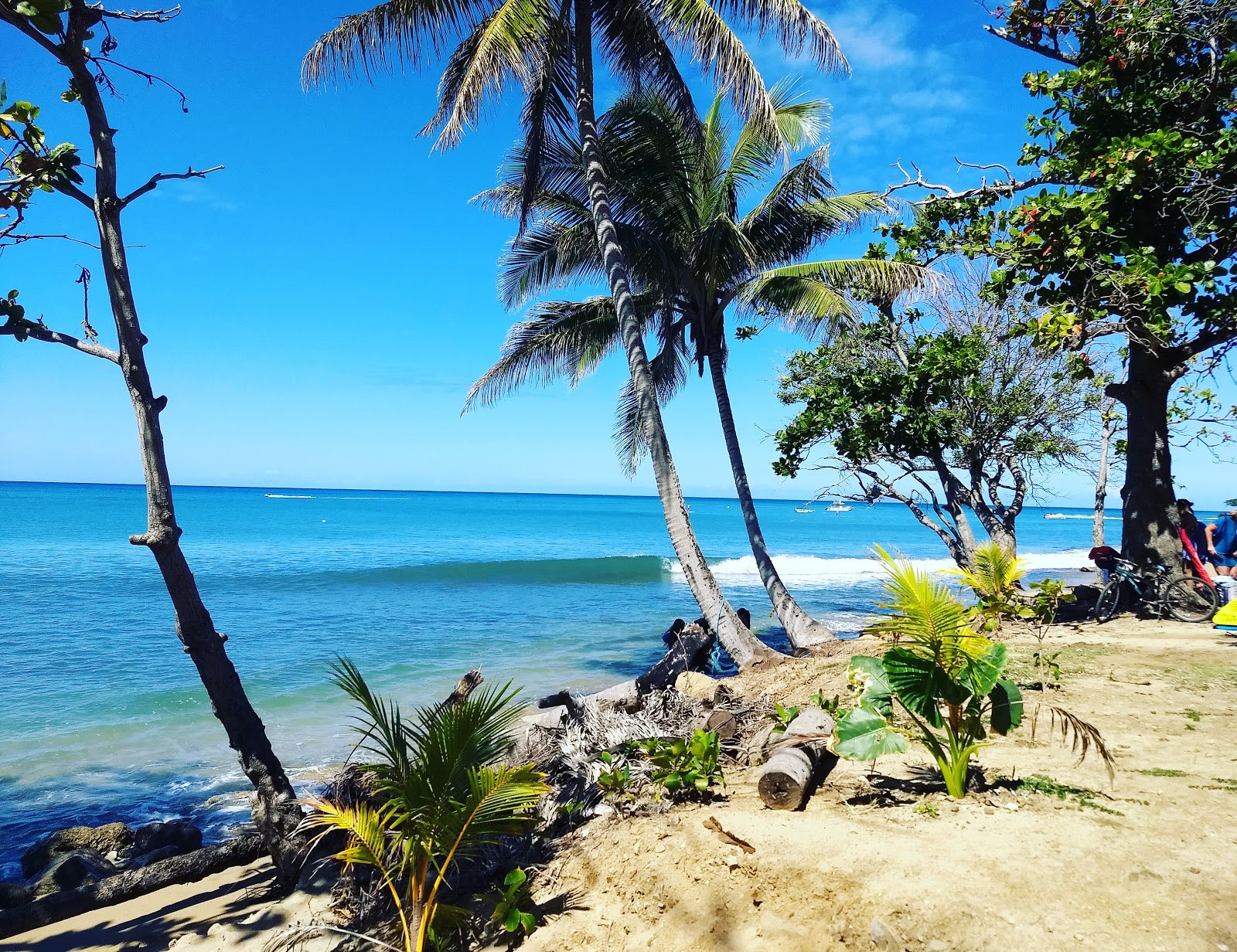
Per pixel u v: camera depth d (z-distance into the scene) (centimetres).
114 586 2522
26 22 512
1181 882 315
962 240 1170
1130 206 939
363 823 406
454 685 1339
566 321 1458
